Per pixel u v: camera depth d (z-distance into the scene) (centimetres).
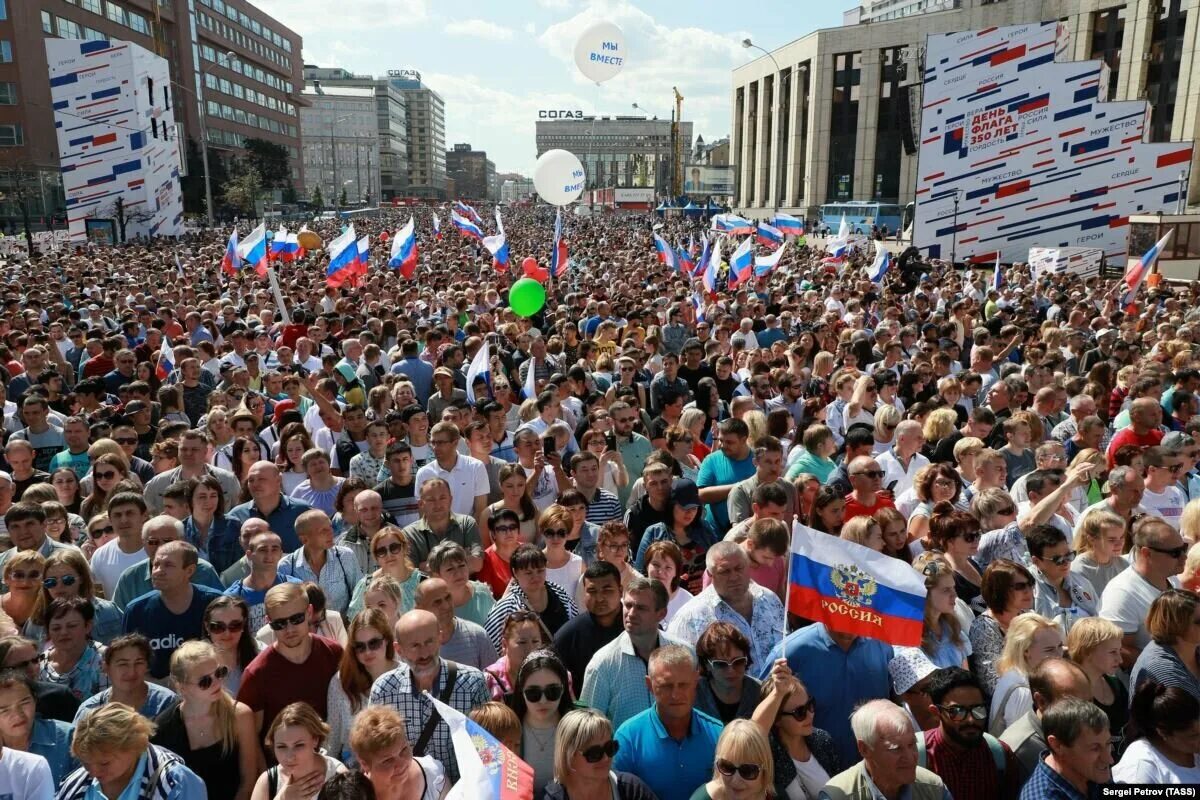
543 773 408
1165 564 485
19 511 578
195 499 643
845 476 692
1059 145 3030
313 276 2458
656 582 449
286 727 368
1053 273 2400
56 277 2495
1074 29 5941
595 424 802
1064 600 518
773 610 497
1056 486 614
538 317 1574
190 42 9612
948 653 462
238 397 1030
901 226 5484
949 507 563
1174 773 358
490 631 529
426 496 635
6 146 6662
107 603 532
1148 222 2859
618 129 15788
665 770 392
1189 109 4819
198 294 1933
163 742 407
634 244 4447
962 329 1420
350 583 593
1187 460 657
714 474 722
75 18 7406
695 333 1338
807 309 1662
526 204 15125
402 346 1110
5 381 1093
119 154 4369
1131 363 1120
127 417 876
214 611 466
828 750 400
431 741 419
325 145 17725
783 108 8712
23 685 393
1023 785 366
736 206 10288
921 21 7006
